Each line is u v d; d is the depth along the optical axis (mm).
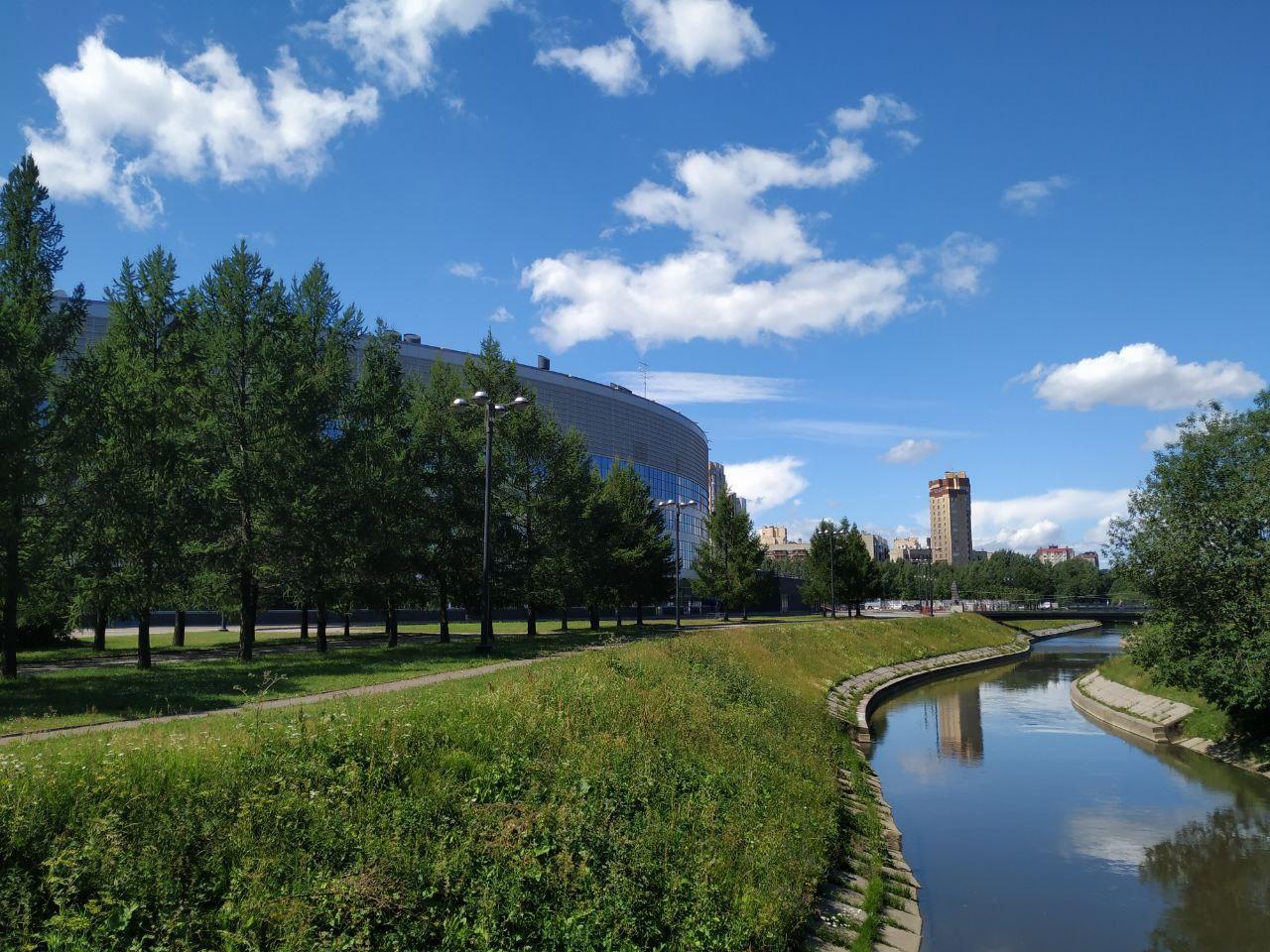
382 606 36219
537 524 40938
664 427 118938
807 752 21047
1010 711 40625
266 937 7156
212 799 8336
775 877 11984
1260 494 25719
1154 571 28125
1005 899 16094
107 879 6906
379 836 8836
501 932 8406
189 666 25453
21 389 19891
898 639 61938
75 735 11453
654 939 9570
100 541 23531
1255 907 15727
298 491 27906
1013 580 141125
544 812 10539
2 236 23266
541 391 98750
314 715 11578
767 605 111938
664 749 15141
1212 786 25375
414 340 87000
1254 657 25234
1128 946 14117
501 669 22438
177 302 27625
